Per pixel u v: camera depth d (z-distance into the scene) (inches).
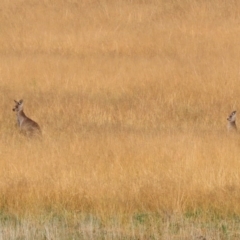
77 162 1371.8
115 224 1103.6
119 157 1391.5
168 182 1261.1
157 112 2058.3
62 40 3127.5
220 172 1305.4
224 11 3474.4
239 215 1155.3
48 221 1113.4
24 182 1262.3
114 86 2343.8
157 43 3078.2
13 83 2378.2
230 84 2346.2
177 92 2249.0
